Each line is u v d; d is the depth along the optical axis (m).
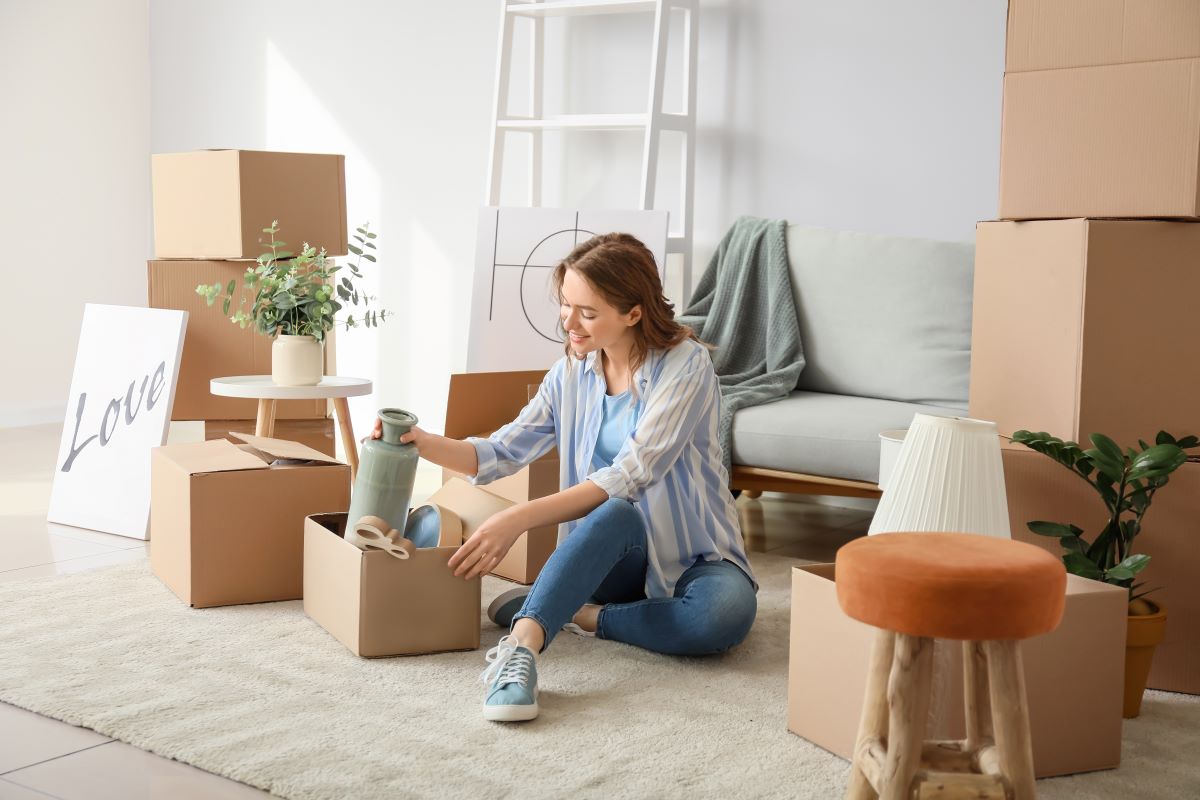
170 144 5.61
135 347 3.33
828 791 1.70
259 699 2.01
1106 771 1.82
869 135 3.74
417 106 4.80
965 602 1.25
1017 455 2.27
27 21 5.19
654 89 3.80
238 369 3.53
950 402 3.29
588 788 1.69
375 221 4.95
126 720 1.91
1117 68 2.17
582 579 2.08
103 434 3.32
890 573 1.28
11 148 5.17
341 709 1.97
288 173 3.50
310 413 3.67
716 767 1.77
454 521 2.31
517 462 2.41
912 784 1.31
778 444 3.12
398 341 4.93
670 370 2.23
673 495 2.27
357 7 4.92
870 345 3.42
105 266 5.56
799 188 3.88
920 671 1.31
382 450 2.20
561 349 3.69
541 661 2.25
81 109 5.41
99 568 2.84
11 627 2.38
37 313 5.31
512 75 4.50
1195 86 2.09
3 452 4.52
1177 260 2.17
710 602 2.20
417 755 1.79
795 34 3.84
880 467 2.68
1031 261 2.27
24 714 1.96
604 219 3.66
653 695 2.08
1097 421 2.18
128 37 5.55
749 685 2.14
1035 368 2.27
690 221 3.97
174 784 1.70
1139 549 2.20
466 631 2.27
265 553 2.56
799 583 1.91
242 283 3.50
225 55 5.35
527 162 4.50
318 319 3.17
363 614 2.19
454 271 4.75
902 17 3.65
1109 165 2.18
